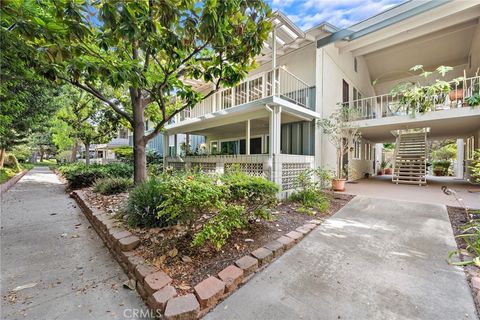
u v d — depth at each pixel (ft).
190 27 9.28
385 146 60.64
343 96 30.91
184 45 10.16
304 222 12.30
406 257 8.40
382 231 11.10
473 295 6.19
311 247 9.37
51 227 12.10
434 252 8.75
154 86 12.77
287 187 20.11
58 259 8.46
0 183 24.43
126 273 7.57
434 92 21.24
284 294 6.32
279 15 18.43
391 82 42.86
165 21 8.71
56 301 6.06
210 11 8.46
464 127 26.99
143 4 8.28
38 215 14.42
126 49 11.75
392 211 14.53
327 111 26.37
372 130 30.17
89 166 29.35
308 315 5.52
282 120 25.89
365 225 12.03
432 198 17.97
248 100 23.02
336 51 29.07
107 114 30.86
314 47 24.70
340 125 24.77
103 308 5.85
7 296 6.21
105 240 10.22
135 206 10.40
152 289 5.99
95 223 12.01
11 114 19.17
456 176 41.78
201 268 7.23
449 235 10.36
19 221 13.12
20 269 7.68
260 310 5.70
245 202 10.50
